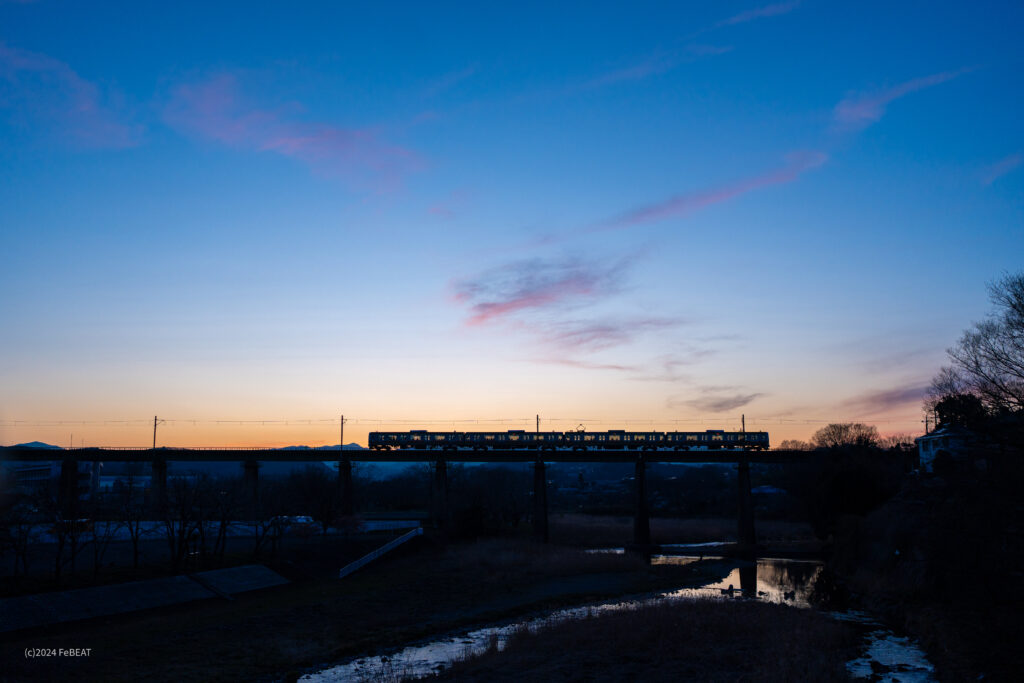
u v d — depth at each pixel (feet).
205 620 177.99
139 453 456.45
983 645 154.71
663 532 501.56
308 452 463.83
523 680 132.87
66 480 437.99
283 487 491.31
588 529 508.53
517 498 583.99
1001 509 197.57
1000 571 193.47
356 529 367.45
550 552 343.46
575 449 462.60
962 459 279.90
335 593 223.51
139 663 141.38
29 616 161.38
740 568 331.36
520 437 460.55
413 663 149.48
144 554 240.53
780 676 132.05
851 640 172.04
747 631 172.96
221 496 305.53
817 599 242.17
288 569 249.14
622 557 326.44
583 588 255.70
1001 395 178.40
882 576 254.88
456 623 190.60
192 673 137.80
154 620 175.11
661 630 171.63
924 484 284.61
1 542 185.68
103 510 299.99
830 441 622.95
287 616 188.55
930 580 215.72
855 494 362.94
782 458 460.96
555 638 165.68
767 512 635.25
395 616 196.65
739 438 459.73
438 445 460.96
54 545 248.52
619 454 461.37
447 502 456.45
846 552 311.06
